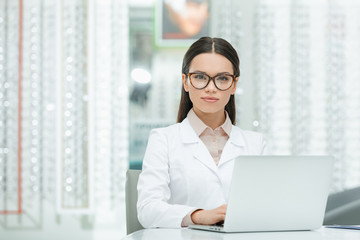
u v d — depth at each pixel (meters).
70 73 3.51
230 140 1.61
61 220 3.47
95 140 3.50
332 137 3.48
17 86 3.52
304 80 3.49
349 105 3.48
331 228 1.36
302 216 1.25
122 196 3.49
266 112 3.48
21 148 3.50
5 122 3.51
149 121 3.50
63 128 3.47
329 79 3.48
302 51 3.49
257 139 1.71
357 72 3.49
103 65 3.51
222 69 1.43
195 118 1.62
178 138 1.61
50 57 3.54
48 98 3.53
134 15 3.52
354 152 3.46
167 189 1.53
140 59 3.51
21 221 3.46
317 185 1.24
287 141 3.48
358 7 3.49
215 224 1.27
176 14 3.49
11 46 3.52
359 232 1.25
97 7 3.53
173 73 3.49
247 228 1.21
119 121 3.51
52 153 3.51
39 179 3.49
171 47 3.50
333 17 3.49
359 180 3.46
